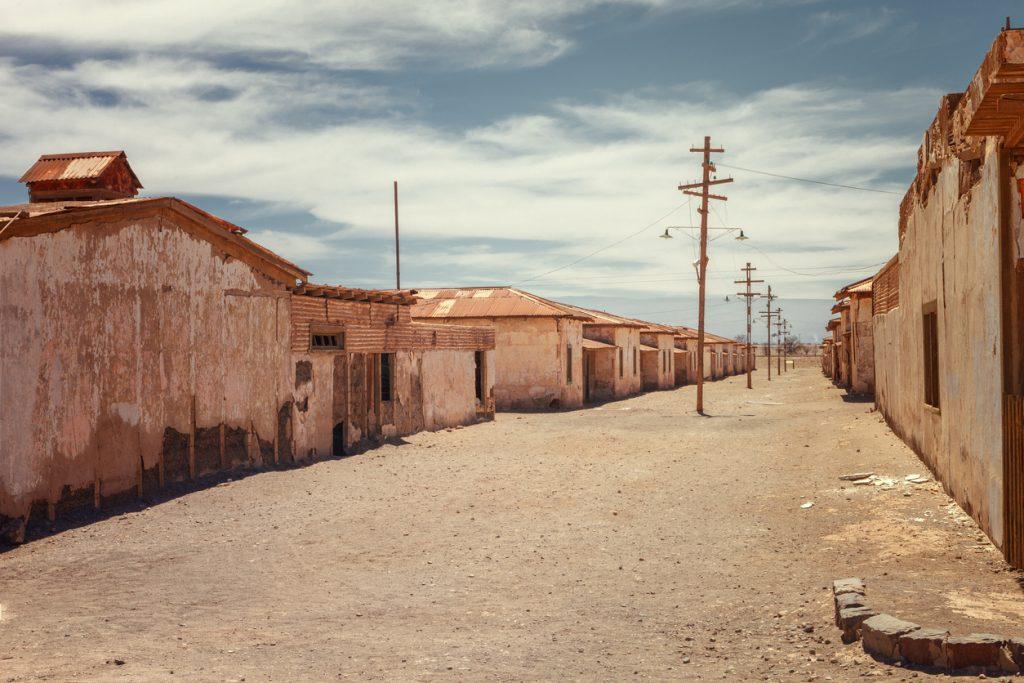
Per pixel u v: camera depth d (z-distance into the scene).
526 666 5.48
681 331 65.00
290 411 16.11
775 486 13.49
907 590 6.63
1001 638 4.89
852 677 4.94
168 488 12.75
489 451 19.11
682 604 7.18
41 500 10.35
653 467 16.42
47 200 16.03
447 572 8.56
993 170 7.60
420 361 22.25
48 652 5.82
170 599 7.49
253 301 15.03
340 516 11.47
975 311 8.64
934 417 12.02
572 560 9.05
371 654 5.79
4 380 9.77
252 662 5.57
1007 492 7.38
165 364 12.77
